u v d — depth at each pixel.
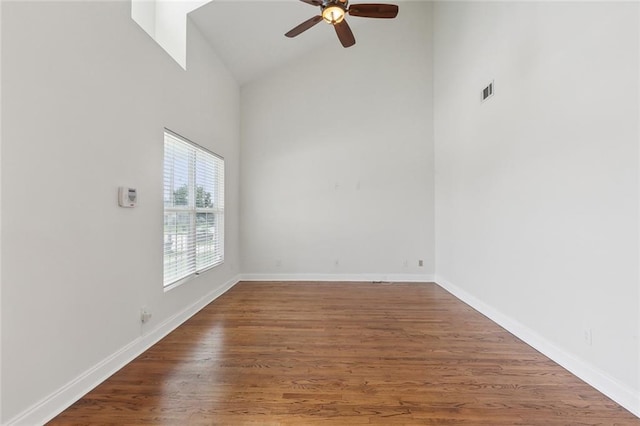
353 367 2.21
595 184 1.92
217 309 3.58
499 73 3.04
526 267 2.63
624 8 1.73
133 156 2.38
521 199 2.70
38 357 1.60
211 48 3.95
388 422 1.62
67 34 1.79
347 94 5.10
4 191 1.45
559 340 2.24
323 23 4.52
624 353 1.73
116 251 2.20
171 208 3.08
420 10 5.02
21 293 1.52
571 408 1.73
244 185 5.14
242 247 5.14
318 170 5.11
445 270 4.56
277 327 3.00
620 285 1.75
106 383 1.99
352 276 5.08
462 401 1.80
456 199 4.14
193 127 3.44
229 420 1.63
